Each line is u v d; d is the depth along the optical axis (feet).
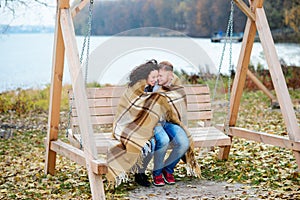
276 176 17.06
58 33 16.62
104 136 16.83
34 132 28.32
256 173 17.65
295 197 14.65
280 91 16.57
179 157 16.38
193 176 17.75
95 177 14.24
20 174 19.01
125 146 15.83
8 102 33.63
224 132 18.99
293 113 16.38
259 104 35.70
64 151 16.89
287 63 44.19
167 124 16.67
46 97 35.96
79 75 15.05
